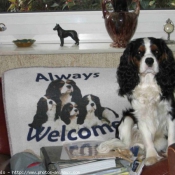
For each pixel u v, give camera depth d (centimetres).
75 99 187
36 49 229
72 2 252
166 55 199
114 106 193
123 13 223
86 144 173
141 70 192
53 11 250
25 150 180
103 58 233
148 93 197
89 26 252
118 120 194
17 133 181
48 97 185
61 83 188
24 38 251
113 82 195
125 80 200
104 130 189
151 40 196
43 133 183
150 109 198
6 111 183
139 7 231
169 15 253
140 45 195
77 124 186
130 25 226
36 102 183
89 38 254
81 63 233
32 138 181
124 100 198
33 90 185
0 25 246
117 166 155
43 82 188
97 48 229
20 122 182
